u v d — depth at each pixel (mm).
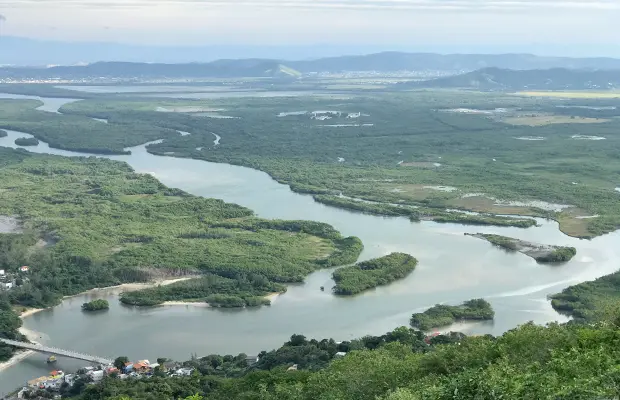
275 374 153375
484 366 127062
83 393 165125
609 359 107375
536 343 130875
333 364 144750
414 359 139250
